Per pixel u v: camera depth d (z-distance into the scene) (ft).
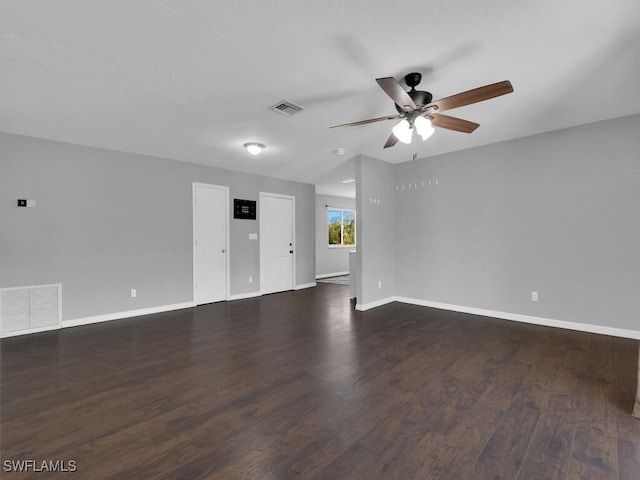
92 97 9.01
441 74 7.89
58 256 12.72
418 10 5.71
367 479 4.79
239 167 17.72
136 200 14.69
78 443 5.63
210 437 5.80
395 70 7.69
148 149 14.08
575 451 5.35
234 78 8.03
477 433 5.87
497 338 11.16
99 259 13.67
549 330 11.96
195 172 16.75
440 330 12.17
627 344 10.32
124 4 5.45
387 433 5.89
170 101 9.30
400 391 7.45
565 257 12.09
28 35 6.26
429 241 16.02
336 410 6.66
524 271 13.08
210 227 17.37
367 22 6.02
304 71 7.72
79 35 6.29
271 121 10.84
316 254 28.43
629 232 10.82
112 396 7.30
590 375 8.17
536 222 12.73
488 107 10.02
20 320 11.94
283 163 16.85
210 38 6.45
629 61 7.36
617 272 11.05
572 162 11.87
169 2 5.41
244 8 5.59
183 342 11.00
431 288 16.02
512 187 13.32
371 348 10.30
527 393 7.30
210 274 17.37
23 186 12.01
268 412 6.61
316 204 28.43
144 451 5.42
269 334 11.84
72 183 13.05
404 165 16.98
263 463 5.13
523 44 6.72
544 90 8.84
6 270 11.71
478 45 6.75
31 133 11.89
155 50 6.83
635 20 5.94
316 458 5.24
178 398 7.19
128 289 14.44
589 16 5.86
